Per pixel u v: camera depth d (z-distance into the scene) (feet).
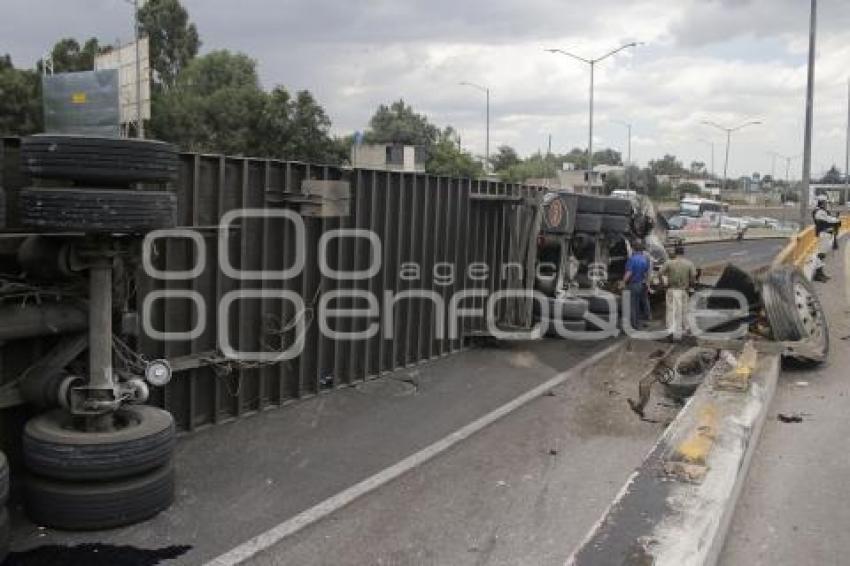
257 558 18.01
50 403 20.52
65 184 21.16
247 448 25.41
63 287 21.49
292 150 202.80
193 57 283.59
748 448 22.30
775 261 51.03
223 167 26.68
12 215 21.18
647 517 16.52
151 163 19.51
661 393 32.94
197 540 18.84
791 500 20.98
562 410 30.58
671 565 14.56
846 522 19.70
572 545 18.83
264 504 20.97
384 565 17.75
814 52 81.46
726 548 18.24
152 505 19.86
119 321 23.50
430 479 22.98
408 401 31.55
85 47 191.31
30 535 18.95
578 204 45.06
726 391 27.02
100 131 62.39
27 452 19.40
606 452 25.57
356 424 28.27
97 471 19.08
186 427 26.66
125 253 20.85
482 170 285.64
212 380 27.43
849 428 27.25
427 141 451.53
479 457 24.95
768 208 303.27
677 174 519.19
